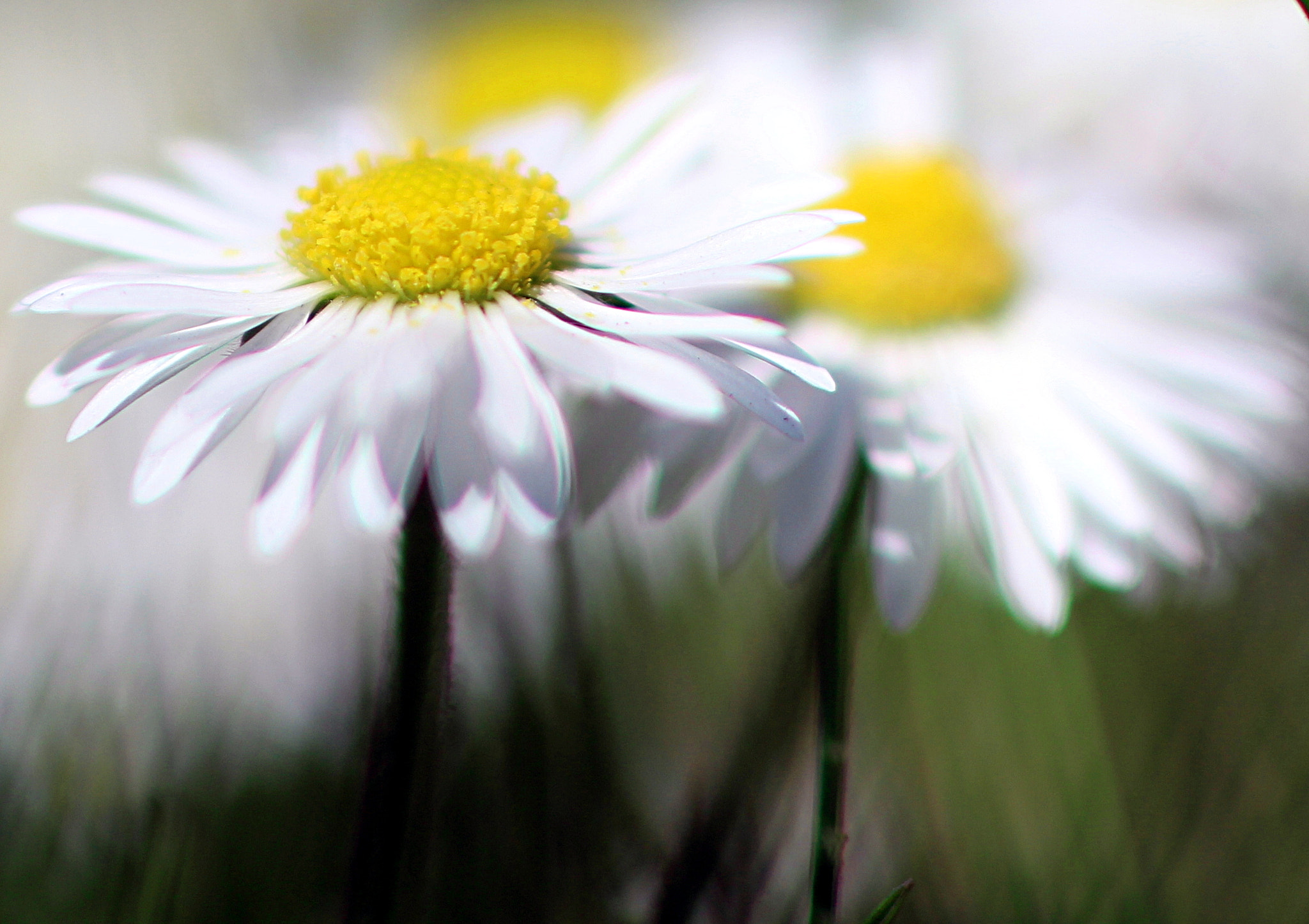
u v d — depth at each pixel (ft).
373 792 0.37
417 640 0.37
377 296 0.39
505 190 0.39
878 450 0.41
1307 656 0.45
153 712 0.43
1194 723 0.45
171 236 0.40
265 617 0.44
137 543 0.44
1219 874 0.43
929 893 0.43
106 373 0.38
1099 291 0.44
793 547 0.40
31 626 0.43
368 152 0.42
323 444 0.37
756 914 0.41
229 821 0.43
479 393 0.37
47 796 0.42
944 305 0.43
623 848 0.42
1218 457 0.43
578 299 0.39
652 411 0.41
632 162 0.41
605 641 0.44
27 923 0.41
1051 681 0.45
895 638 0.45
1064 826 0.44
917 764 0.44
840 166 0.44
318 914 0.42
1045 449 0.42
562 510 0.37
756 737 0.41
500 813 0.42
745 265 0.38
